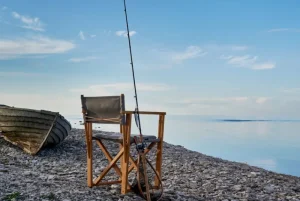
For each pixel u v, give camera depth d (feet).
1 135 20.99
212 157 20.25
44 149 19.13
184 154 19.66
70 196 9.00
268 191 12.13
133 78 9.41
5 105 20.15
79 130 26.68
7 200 8.14
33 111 17.99
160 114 10.16
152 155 18.92
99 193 9.79
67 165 16.02
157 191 9.78
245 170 15.96
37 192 9.00
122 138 9.75
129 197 9.64
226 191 11.78
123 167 9.75
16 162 15.78
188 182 12.90
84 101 10.21
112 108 9.52
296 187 13.12
